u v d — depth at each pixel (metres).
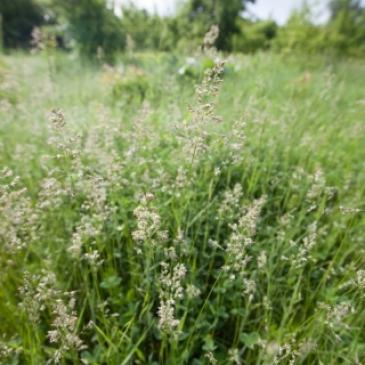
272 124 3.05
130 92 4.39
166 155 2.52
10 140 3.29
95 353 1.53
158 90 4.14
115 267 1.92
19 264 1.99
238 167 2.62
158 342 1.70
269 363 1.23
